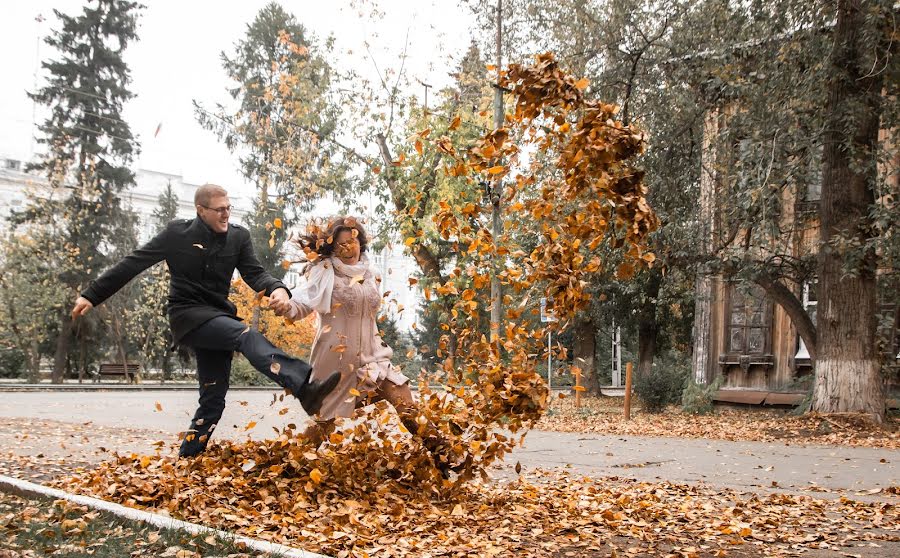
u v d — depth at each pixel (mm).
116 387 29953
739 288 18219
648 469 9258
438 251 21641
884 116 16062
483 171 5613
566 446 11969
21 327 37219
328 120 25312
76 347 41719
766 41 16203
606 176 5273
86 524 4363
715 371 22359
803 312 18328
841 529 5336
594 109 5320
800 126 16172
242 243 5898
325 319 5699
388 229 22406
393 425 5863
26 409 17359
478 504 5645
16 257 37344
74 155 41906
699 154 19297
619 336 47250
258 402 20266
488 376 5508
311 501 5086
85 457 8070
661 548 4605
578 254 5547
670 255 18609
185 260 5691
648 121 19297
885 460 10219
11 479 5719
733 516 5711
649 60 19094
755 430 15000
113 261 41594
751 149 15672
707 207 19125
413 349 5930
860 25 15172
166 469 5398
